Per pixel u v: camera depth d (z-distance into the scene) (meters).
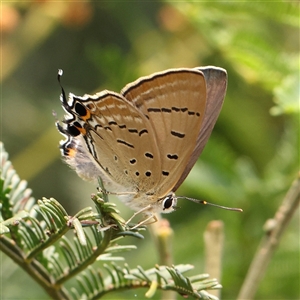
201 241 0.39
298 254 0.39
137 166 0.36
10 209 0.34
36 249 0.34
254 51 0.38
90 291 0.34
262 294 0.39
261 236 0.38
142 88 0.36
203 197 0.39
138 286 0.34
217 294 0.35
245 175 0.39
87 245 0.34
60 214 0.33
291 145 0.38
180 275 0.34
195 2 0.37
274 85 0.38
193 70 0.36
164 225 0.35
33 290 0.39
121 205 0.41
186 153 0.36
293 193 0.36
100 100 0.36
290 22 0.37
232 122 0.41
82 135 0.36
